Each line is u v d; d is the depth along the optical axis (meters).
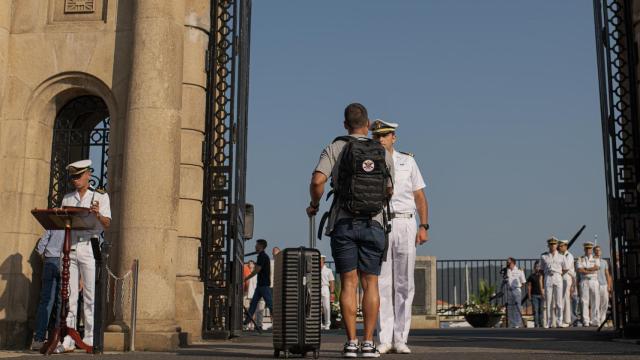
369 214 6.88
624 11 12.38
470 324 25.47
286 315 7.12
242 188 12.27
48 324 9.80
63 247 8.76
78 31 10.84
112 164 10.42
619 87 12.33
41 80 10.79
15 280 10.46
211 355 8.20
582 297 21.98
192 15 11.87
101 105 11.20
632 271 11.92
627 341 11.00
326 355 7.75
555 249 21.91
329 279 22.95
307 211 7.17
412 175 8.24
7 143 10.73
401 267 8.15
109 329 9.67
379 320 8.07
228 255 11.84
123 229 9.94
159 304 9.80
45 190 10.91
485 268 27.52
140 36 10.27
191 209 11.54
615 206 12.02
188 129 11.62
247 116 12.54
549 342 11.21
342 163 6.91
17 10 11.02
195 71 11.79
